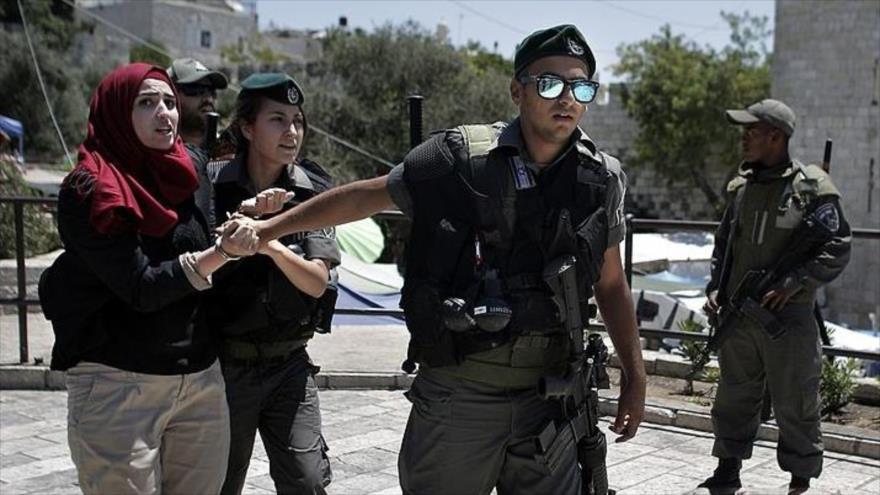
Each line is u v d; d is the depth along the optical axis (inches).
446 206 113.7
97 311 118.9
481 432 116.1
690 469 227.9
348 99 1291.8
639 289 686.5
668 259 823.7
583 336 117.4
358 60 1339.8
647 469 227.6
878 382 283.7
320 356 328.5
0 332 358.0
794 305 196.1
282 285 141.7
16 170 474.0
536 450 115.4
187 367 121.3
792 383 194.5
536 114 112.7
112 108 117.4
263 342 143.7
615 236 120.5
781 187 194.9
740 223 200.8
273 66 1603.1
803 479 196.4
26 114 1429.6
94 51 2278.5
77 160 119.2
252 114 146.6
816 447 196.2
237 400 143.6
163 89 119.4
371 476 220.4
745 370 202.2
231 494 148.7
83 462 119.6
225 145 152.6
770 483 216.8
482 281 111.9
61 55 1669.5
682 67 1513.3
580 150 115.8
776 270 193.6
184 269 115.6
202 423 124.8
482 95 1305.4
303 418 147.2
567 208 113.9
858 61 1173.7
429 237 114.3
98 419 118.0
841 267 192.7
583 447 120.5
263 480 216.8
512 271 113.0
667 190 1583.4
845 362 298.5
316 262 143.0
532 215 112.9
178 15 2677.2
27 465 225.3
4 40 1433.3
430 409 118.0
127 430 118.1
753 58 1556.3
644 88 1534.2
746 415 204.5
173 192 120.6
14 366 297.4
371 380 300.2
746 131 198.7
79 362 120.0
